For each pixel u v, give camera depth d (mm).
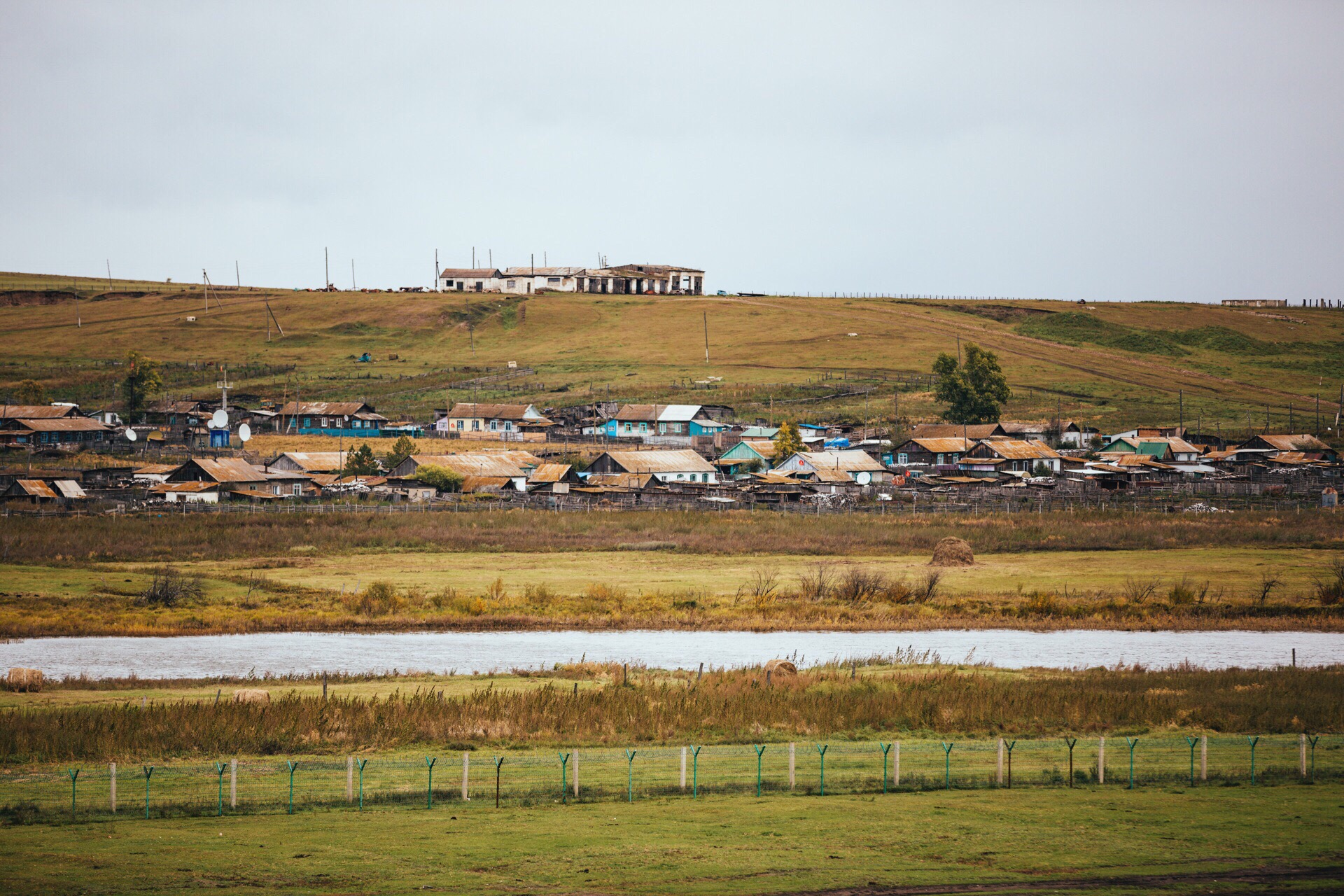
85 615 109375
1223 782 54500
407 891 37906
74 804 47344
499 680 81562
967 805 49938
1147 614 116312
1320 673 83625
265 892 37625
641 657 95875
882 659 92125
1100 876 40031
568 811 48656
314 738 61312
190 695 74625
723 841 44094
